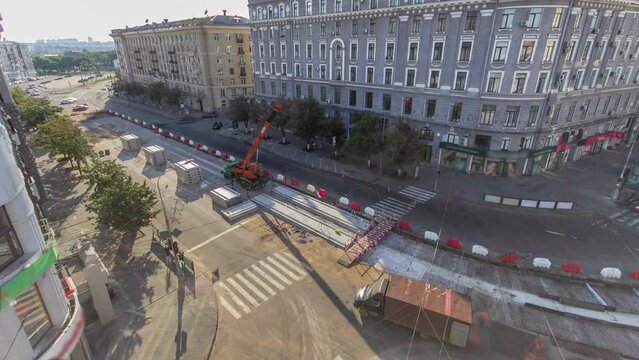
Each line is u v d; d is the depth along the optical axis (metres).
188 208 29.86
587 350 15.81
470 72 34.53
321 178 36.91
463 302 16.19
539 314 18.02
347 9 42.56
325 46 46.84
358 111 45.12
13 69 150.38
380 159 42.25
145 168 40.16
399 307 16.25
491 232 26.03
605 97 41.41
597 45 35.94
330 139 44.62
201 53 70.12
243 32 73.81
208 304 18.39
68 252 22.20
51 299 11.31
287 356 15.45
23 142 21.11
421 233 25.84
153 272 21.03
